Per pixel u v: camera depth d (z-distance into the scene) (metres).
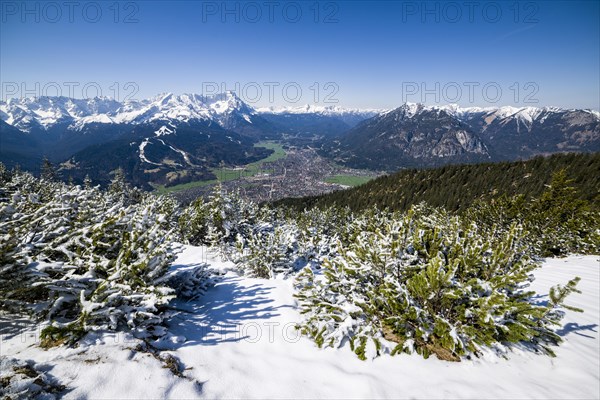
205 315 5.11
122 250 4.47
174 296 3.96
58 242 4.61
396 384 3.55
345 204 79.75
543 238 14.49
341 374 3.72
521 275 4.45
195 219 13.50
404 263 5.39
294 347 4.34
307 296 5.66
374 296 4.89
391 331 4.76
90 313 3.61
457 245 5.41
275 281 7.22
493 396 3.36
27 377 2.68
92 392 2.75
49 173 48.31
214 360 3.73
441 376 3.74
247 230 13.45
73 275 3.94
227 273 7.91
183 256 9.89
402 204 75.12
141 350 3.53
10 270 3.69
